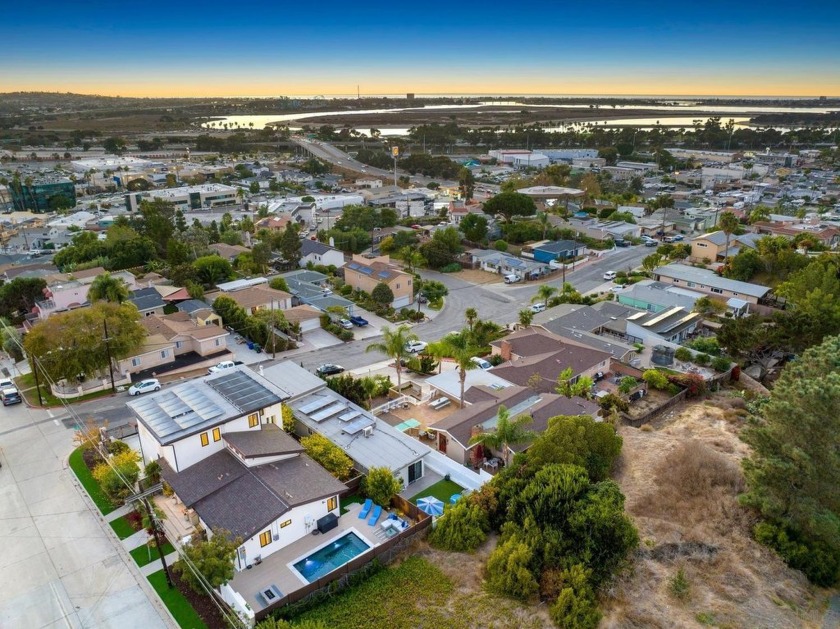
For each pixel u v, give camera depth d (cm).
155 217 12025
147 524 3950
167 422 4238
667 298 8550
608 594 3481
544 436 4453
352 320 8219
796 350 6588
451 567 3656
